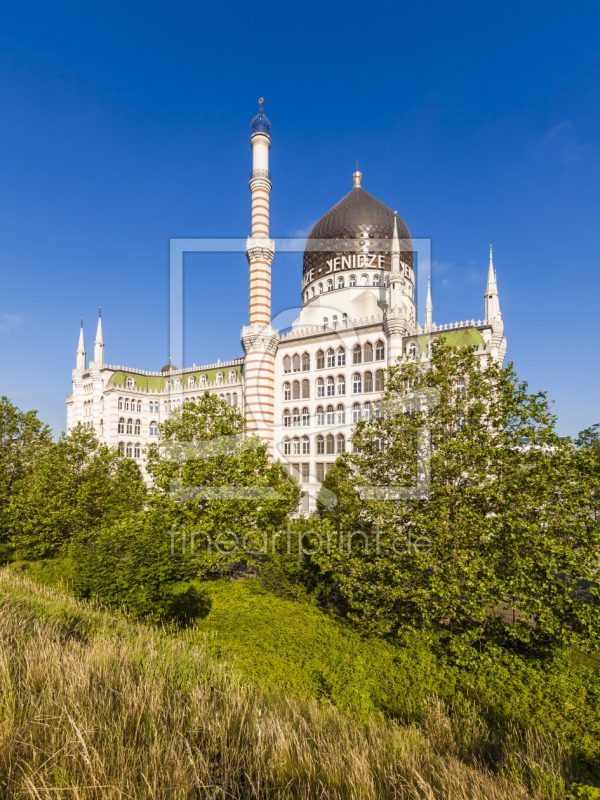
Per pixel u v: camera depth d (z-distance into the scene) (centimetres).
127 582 1656
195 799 448
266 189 4097
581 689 1152
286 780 537
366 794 529
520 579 1265
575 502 1293
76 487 2667
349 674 1227
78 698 586
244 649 1380
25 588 1672
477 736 941
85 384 6731
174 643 1237
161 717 603
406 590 1416
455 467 1466
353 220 4675
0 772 419
